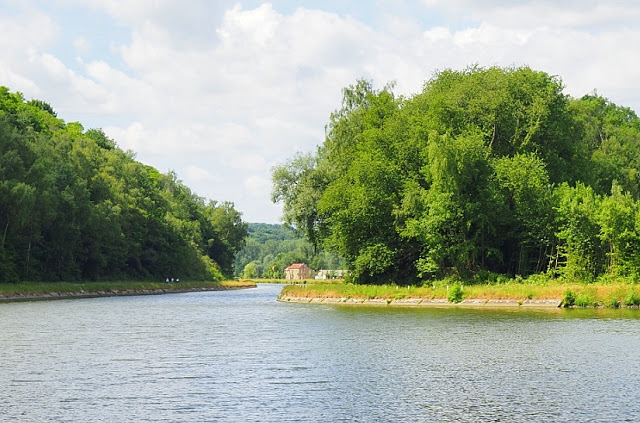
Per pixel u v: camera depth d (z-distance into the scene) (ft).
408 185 286.46
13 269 372.79
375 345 142.72
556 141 313.32
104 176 501.56
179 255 584.81
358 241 302.86
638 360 120.06
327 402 91.09
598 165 385.70
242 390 98.53
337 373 110.93
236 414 85.35
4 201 345.92
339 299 292.20
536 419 82.12
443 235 282.36
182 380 105.81
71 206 404.98
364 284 310.04
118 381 105.09
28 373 111.75
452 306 252.21
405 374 109.70
